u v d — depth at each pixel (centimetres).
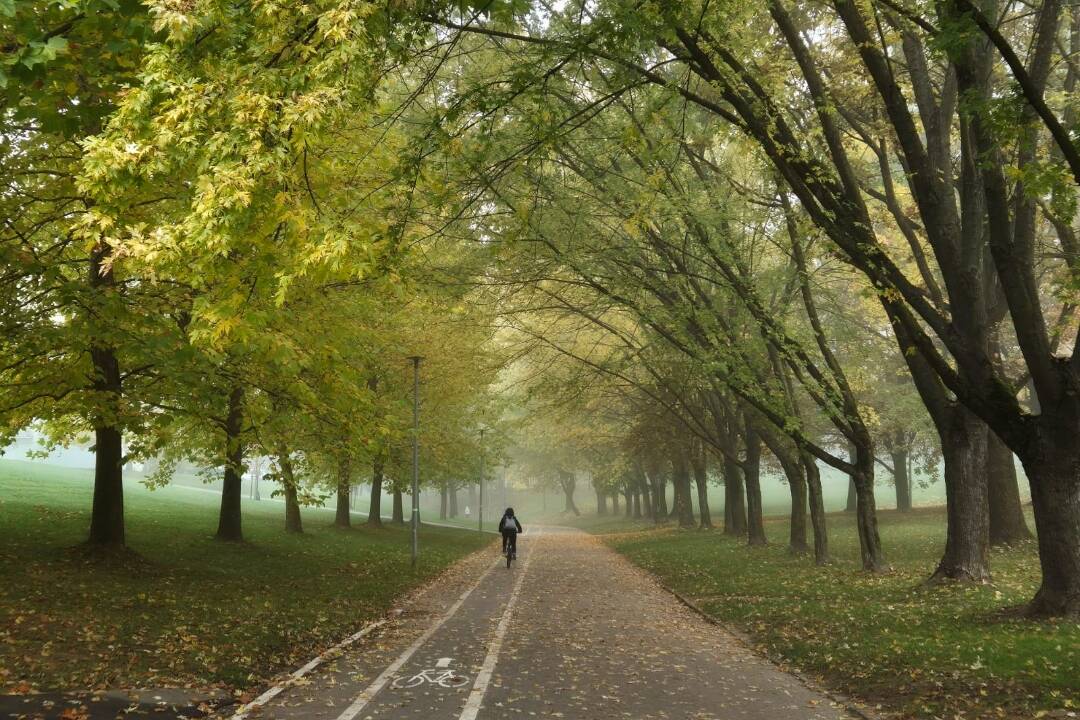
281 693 820
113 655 903
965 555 1589
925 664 909
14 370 1328
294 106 619
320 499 1792
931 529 3100
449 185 1134
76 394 1291
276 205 659
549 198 1616
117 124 636
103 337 1155
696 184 1736
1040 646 931
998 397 1118
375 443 1456
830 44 1638
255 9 657
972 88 913
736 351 1838
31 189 1276
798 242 1784
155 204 1131
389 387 2662
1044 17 1145
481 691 832
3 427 1512
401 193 984
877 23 1109
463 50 1333
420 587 2023
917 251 1653
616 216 1727
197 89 630
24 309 1261
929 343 1132
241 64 676
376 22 742
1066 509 1110
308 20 669
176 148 636
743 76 1097
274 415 1460
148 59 655
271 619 1241
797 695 831
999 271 1086
